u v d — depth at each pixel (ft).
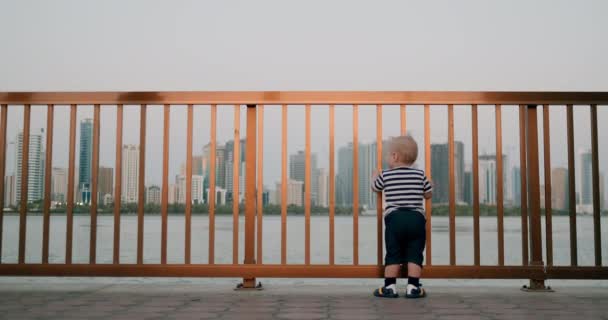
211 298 7.86
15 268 8.47
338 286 9.18
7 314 6.54
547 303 7.46
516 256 35.12
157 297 7.93
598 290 8.67
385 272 8.20
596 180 8.45
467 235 71.15
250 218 8.68
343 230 93.15
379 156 8.71
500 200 8.54
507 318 6.33
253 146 8.77
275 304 7.32
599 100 8.54
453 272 8.36
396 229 8.26
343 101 8.61
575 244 8.50
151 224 113.39
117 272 8.48
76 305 7.23
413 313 6.65
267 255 35.53
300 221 147.33
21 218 8.61
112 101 8.68
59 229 79.36
